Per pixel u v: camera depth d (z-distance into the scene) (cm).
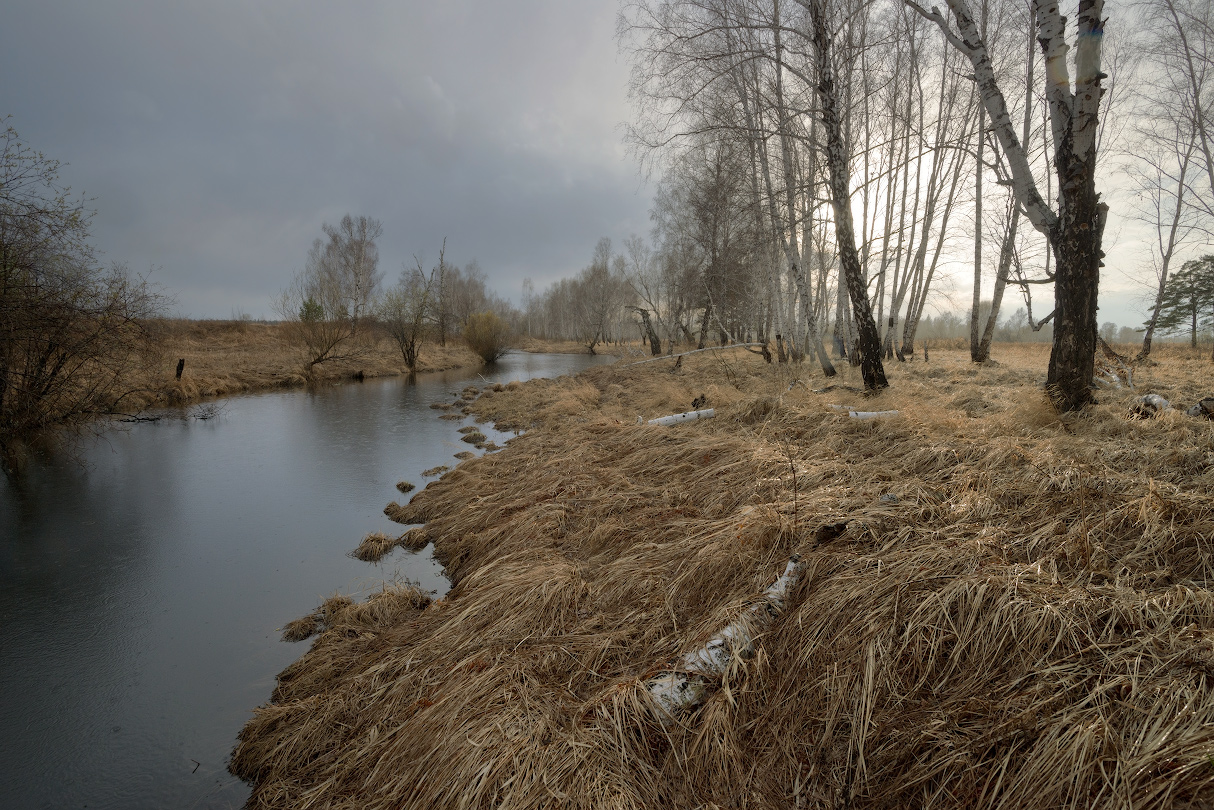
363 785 266
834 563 326
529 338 7306
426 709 288
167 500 805
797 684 267
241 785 308
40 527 702
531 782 231
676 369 2022
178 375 1842
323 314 2688
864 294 981
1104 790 175
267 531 684
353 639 424
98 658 430
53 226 973
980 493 391
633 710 262
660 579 388
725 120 1229
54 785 310
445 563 574
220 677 407
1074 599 247
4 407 1059
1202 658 203
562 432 1005
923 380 1263
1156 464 418
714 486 544
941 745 211
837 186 972
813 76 1073
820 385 1202
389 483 884
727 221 1836
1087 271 647
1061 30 636
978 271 1698
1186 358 1919
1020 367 1524
